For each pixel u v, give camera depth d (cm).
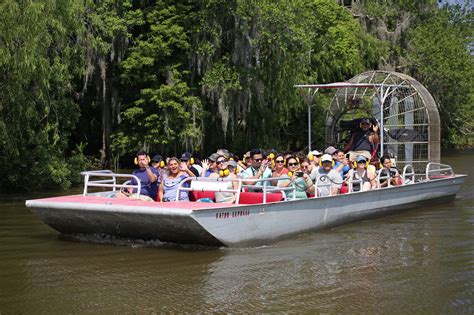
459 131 4266
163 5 2630
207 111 2709
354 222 1353
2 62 1647
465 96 4038
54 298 811
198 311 756
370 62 3600
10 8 1627
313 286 855
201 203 1077
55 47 2069
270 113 2983
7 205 1706
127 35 2564
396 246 1109
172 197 1159
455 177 1720
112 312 757
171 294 822
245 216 1076
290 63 2786
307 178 1234
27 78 1734
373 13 3681
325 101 3209
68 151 3048
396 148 1870
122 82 2673
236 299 800
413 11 3853
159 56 2606
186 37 2584
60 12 1909
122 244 1119
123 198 1151
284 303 782
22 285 870
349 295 814
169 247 1089
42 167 2073
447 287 850
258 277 898
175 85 2583
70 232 1200
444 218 1426
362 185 1385
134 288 849
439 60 3700
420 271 932
